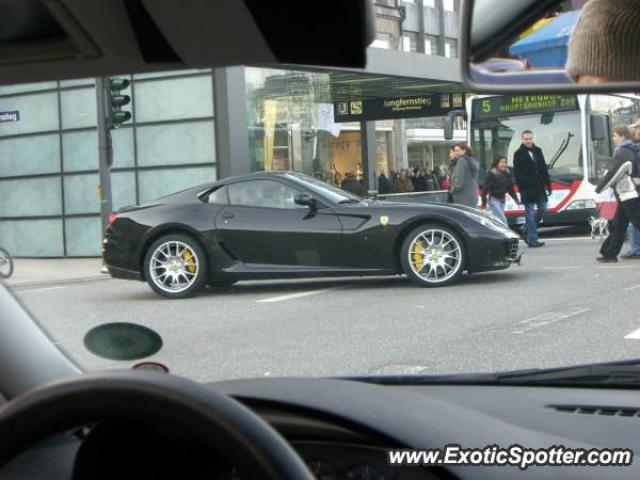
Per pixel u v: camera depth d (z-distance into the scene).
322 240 10.05
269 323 7.55
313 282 10.94
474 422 2.23
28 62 2.02
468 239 9.79
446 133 18.77
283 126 19.03
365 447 2.06
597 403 2.80
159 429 1.54
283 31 1.80
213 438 1.28
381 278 11.03
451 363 5.32
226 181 10.46
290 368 5.48
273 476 1.25
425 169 25.66
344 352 5.93
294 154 19.39
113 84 15.21
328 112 20.59
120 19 1.82
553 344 5.70
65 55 1.98
